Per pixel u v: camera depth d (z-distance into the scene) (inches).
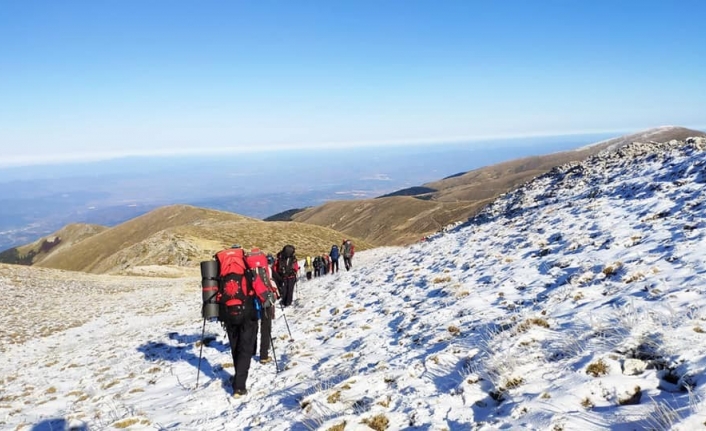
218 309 261.4
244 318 257.8
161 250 2731.3
